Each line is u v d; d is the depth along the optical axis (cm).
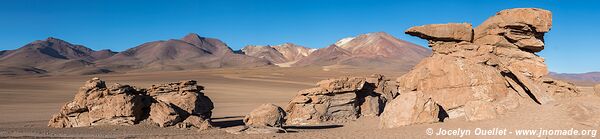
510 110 3081
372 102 4622
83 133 3056
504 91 3288
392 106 3238
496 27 3509
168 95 4112
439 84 3425
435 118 3088
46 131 3130
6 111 5403
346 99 4394
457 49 3541
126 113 3478
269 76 16862
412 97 3177
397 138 2592
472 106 3080
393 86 5241
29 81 12619
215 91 10500
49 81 13100
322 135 2773
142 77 16050
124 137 2734
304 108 4294
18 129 3234
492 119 2967
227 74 17938
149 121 3569
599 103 3005
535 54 3638
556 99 3291
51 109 5816
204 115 4209
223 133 3088
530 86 3328
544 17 3419
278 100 8375
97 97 3553
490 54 3500
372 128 3406
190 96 4103
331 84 4359
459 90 3328
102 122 3469
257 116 3812
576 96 3472
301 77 16500
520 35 3488
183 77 16012
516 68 3525
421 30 3550
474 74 3328
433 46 3669
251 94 9988
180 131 3328
